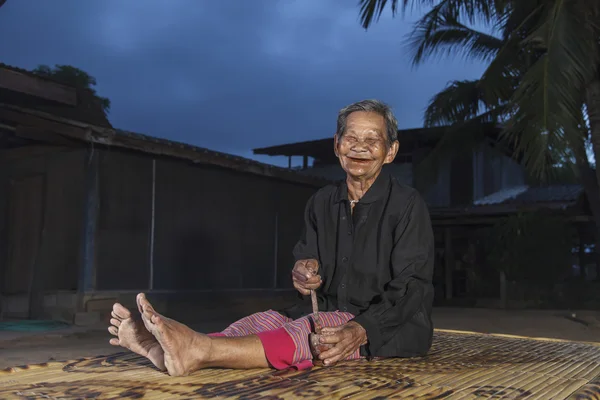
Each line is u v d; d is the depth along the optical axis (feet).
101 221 28.14
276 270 37.60
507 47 36.19
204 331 24.66
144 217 29.99
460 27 44.73
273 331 5.66
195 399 4.21
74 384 4.72
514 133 28.63
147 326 4.90
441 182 58.75
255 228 36.29
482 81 36.24
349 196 7.21
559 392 4.64
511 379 5.10
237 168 33.27
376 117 6.95
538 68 26.43
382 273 6.83
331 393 4.43
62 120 24.86
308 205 7.58
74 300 26.99
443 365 5.86
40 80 24.68
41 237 29.96
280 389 4.54
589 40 26.76
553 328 25.46
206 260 32.94
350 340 5.78
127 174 29.37
